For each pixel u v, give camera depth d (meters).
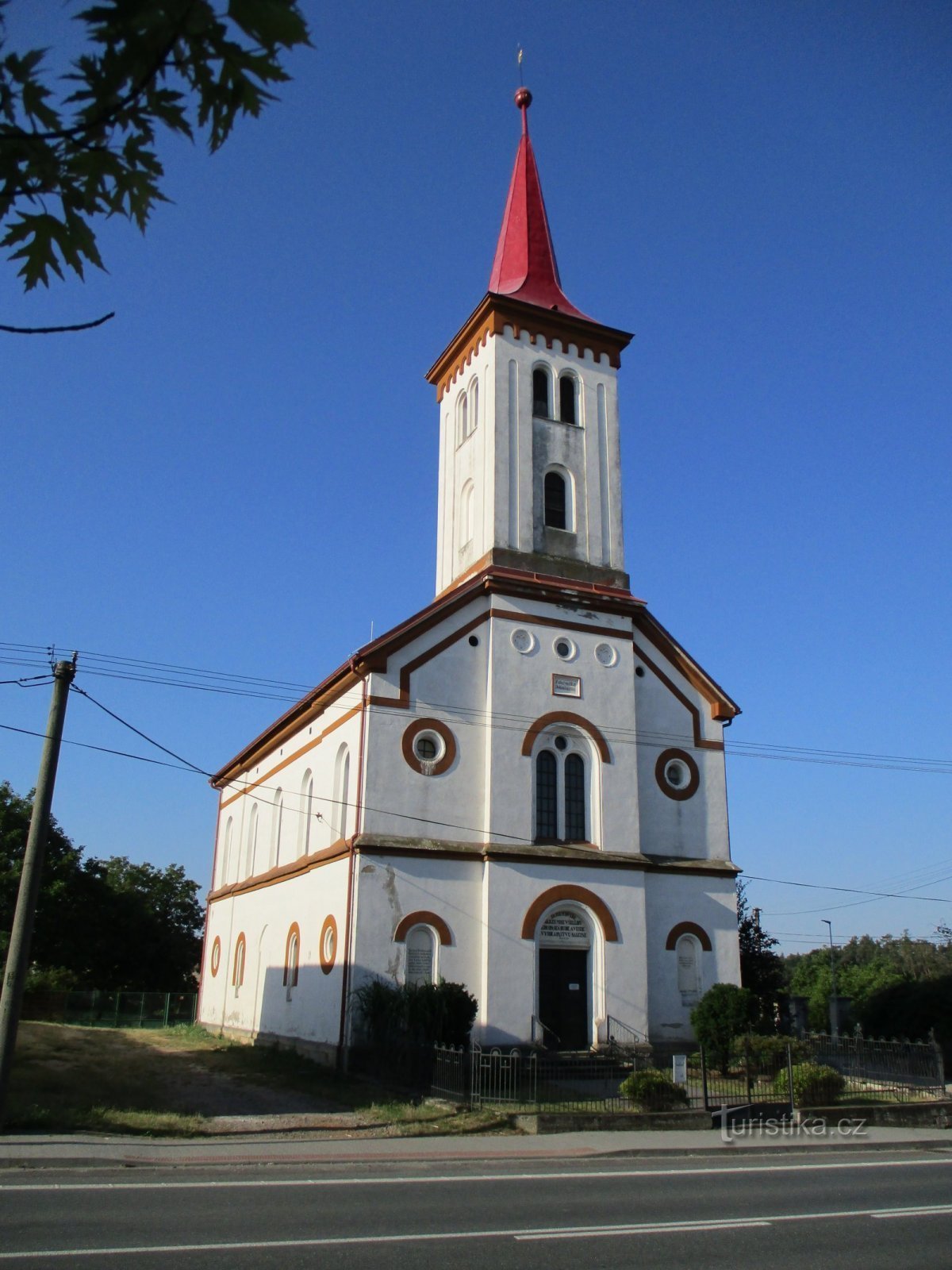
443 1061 22.03
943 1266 9.98
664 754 32.62
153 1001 55.97
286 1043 31.42
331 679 30.75
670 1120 20.25
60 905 58.69
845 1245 10.75
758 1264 9.89
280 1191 13.06
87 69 3.73
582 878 29.16
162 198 4.13
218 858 46.62
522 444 33.69
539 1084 23.45
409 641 29.45
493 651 30.31
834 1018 40.97
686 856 31.84
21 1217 11.00
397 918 26.98
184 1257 9.35
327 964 28.31
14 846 58.41
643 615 33.19
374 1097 22.64
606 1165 16.36
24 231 4.16
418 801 28.27
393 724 28.56
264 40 3.65
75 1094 21.97
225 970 41.41
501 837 28.62
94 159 4.00
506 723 29.80
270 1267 9.12
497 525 32.47
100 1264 9.05
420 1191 13.30
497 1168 15.84
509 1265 9.48
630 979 28.84
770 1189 14.18
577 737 31.05
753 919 38.66
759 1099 22.19
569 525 34.03
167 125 3.92
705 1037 27.36
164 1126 18.27
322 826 31.28
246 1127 18.86
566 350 35.72
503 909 27.86
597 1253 10.12
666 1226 11.49
